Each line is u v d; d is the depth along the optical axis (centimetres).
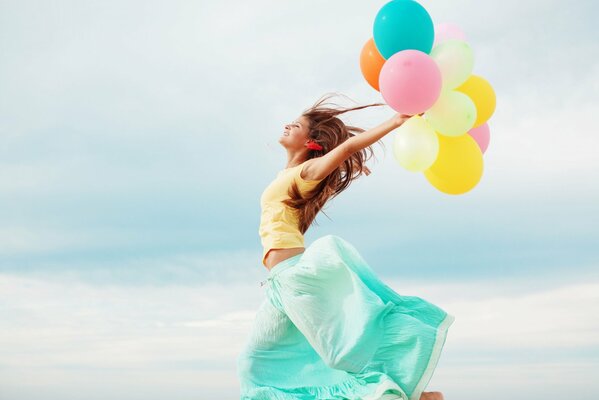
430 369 302
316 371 330
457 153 326
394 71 297
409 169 312
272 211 348
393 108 304
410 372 303
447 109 310
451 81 314
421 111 303
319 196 354
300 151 378
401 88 295
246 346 341
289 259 335
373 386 302
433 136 310
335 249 321
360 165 378
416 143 304
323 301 319
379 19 314
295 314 319
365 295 310
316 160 339
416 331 304
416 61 296
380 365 309
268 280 336
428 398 308
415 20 308
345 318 314
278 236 340
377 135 319
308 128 376
